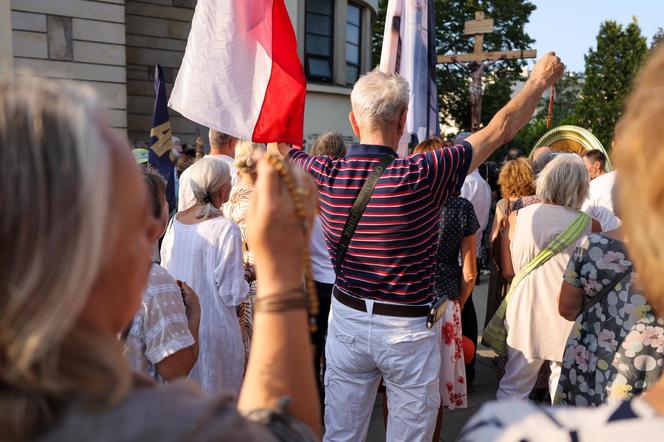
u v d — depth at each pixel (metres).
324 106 13.52
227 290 2.63
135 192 0.73
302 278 0.97
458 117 27.67
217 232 2.64
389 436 2.38
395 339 2.23
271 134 3.17
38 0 8.95
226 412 0.68
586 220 3.13
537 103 2.34
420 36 3.96
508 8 26.17
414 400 2.29
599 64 24.55
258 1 3.13
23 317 0.59
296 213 0.95
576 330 2.14
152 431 0.62
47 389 0.61
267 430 0.76
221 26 3.12
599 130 24.41
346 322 2.33
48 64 9.09
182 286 2.27
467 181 4.43
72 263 0.60
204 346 2.61
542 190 3.20
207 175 2.70
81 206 0.60
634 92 0.73
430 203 2.18
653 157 0.67
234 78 3.13
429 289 2.29
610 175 4.09
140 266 0.75
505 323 3.35
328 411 2.49
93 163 0.62
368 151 2.26
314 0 13.54
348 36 14.70
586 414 0.72
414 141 4.09
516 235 3.26
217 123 3.12
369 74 2.35
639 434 0.67
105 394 0.64
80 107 0.64
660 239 0.69
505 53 9.68
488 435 0.75
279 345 0.93
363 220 2.22
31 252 0.59
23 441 0.60
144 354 1.98
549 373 3.62
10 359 0.59
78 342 0.65
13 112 0.62
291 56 3.19
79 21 9.24
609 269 2.01
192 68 3.13
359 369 2.37
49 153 0.60
